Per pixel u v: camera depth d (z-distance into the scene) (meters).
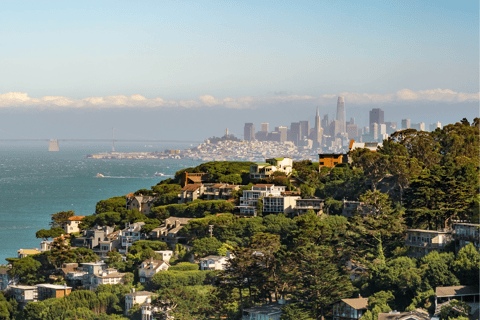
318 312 186.50
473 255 172.25
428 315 159.25
